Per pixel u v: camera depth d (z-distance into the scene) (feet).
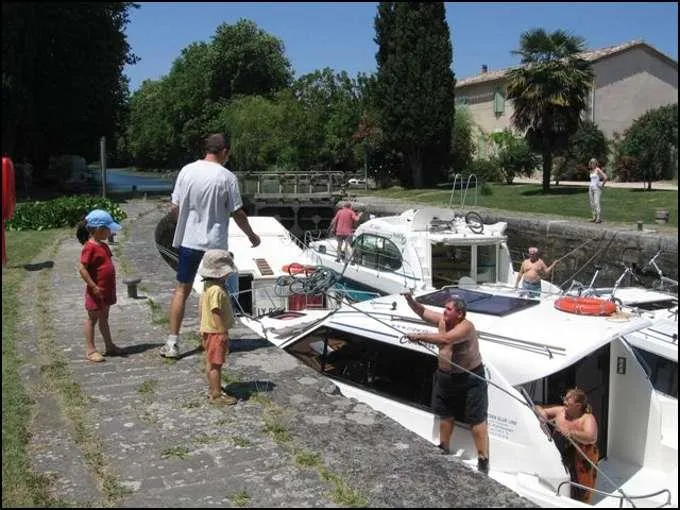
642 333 23.98
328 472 13.55
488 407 17.49
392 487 12.98
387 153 120.57
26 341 22.93
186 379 18.84
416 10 112.37
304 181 93.97
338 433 15.43
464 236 36.06
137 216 72.74
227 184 18.97
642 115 117.19
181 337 23.15
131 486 12.93
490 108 146.20
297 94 142.61
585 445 17.54
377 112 119.75
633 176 94.02
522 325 20.03
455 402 17.78
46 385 18.35
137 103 209.56
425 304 23.50
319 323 23.68
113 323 25.39
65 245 50.93
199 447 14.65
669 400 21.86
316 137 131.44
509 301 22.86
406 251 36.11
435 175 119.65
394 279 36.55
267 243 47.21
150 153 216.13
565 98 88.74
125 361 20.44
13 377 18.74
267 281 39.17
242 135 129.49
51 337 23.47
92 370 19.61
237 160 131.75
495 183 114.52
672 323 24.73
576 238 61.05
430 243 35.83
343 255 42.83
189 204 19.11
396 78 113.60
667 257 52.60
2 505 11.98
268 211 92.58
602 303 21.21
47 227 63.00
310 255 47.32
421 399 19.61
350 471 13.61
